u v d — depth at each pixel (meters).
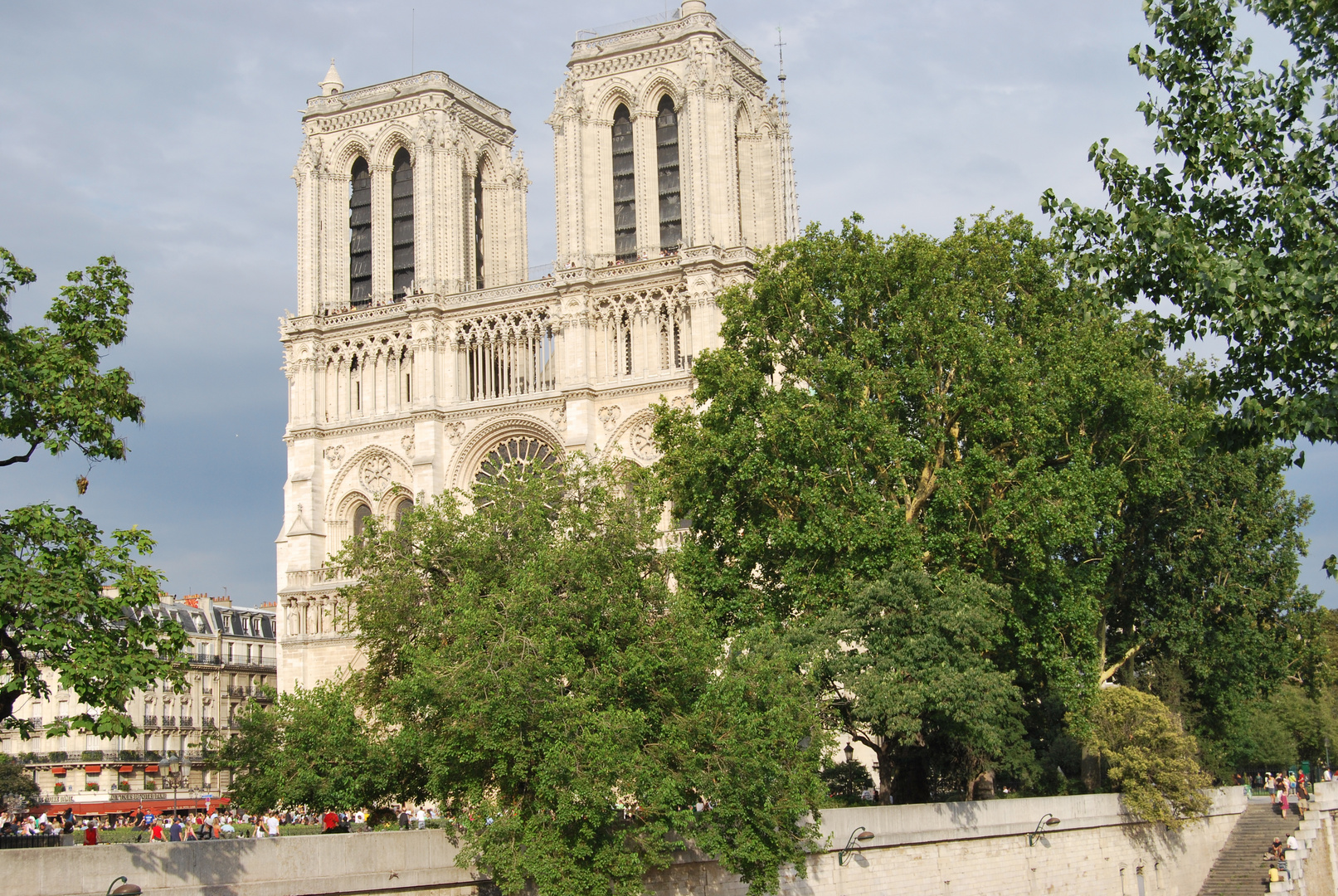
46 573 38.38
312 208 133.62
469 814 49.91
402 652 56.59
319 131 135.62
